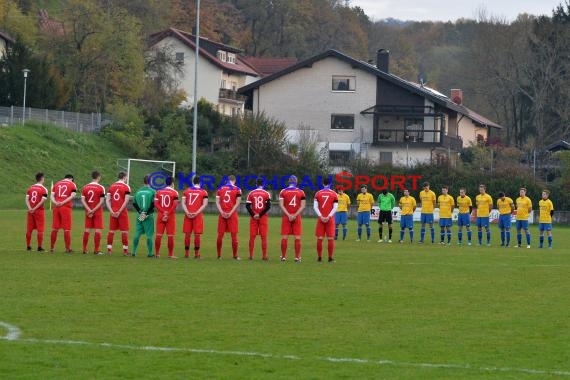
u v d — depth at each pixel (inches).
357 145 4072.3
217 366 612.1
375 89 4074.8
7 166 3127.5
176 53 5064.0
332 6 6525.6
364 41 6614.2
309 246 1686.8
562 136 4704.7
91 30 4217.5
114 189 1346.0
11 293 906.7
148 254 1350.9
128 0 5231.3
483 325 776.3
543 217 1834.4
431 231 1955.0
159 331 724.0
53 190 1375.5
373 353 660.1
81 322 754.8
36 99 3678.6
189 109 3909.9
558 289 1026.1
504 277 1152.2
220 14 6107.3
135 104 4303.6
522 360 644.1
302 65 4077.3
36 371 589.6
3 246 1481.3
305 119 4119.1
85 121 3740.2
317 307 858.1
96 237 1355.8
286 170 3284.9
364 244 1819.6
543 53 4771.2
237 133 3535.9
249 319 784.9
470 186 3090.6
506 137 5206.7
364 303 889.5
